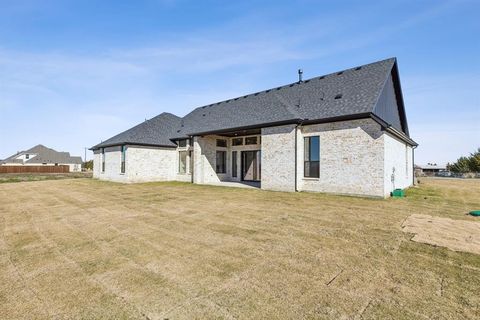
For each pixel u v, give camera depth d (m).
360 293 3.16
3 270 3.93
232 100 21.86
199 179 18.53
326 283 3.42
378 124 10.97
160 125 23.47
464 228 6.16
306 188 13.22
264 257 4.37
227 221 6.96
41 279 3.61
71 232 6.00
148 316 2.70
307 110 13.68
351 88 13.50
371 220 7.02
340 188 11.94
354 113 11.16
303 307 2.85
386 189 11.27
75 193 13.41
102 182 20.44
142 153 19.89
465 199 11.16
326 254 4.49
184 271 3.83
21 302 3.02
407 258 4.30
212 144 19.53
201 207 9.05
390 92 14.89
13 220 7.29
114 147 21.47
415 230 5.99
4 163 61.44
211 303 2.95
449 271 3.79
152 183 19.00
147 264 4.10
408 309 2.81
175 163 21.70
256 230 6.06
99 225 6.63
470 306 2.87
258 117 15.55
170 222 6.89
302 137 13.44
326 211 8.26
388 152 11.80
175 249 4.78
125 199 11.13
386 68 13.70
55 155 65.44
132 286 3.37
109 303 2.96
